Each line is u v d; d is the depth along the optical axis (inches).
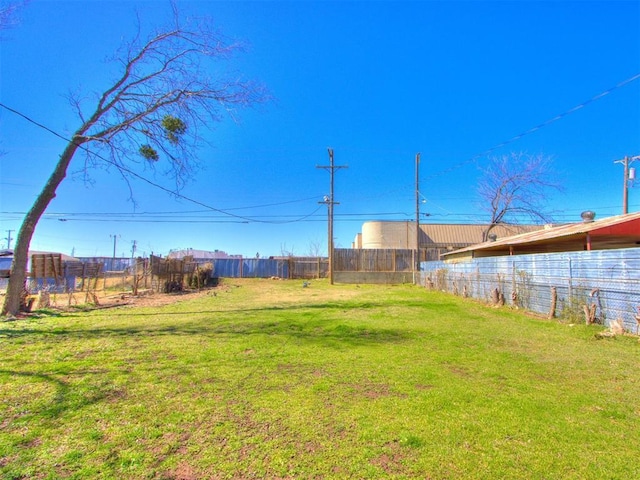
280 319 327.0
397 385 149.3
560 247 563.8
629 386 149.3
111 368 172.2
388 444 100.7
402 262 959.6
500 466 90.0
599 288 284.0
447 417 118.0
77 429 109.0
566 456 94.7
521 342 232.4
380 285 845.8
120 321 318.3
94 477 85.1
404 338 244.4
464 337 247.8
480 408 125.3
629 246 486.0
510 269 426.6
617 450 98.0
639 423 114.6
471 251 756.0
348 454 95.5
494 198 997.8
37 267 425.4
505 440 103.0
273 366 176.7
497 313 365.4
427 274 737.0
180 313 371.9
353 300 500.7
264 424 113.0
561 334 257.9
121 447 98.7
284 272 1047.6
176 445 100.0
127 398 134.0
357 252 960.9
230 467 89.7
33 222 363.6
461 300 490.0
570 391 143.3
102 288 761.6
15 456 93.6
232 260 1055.6
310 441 102.4
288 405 127.9
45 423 112.8
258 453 96.0
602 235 410.3
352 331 268.4
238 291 680.4
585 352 205.9
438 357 194.4
